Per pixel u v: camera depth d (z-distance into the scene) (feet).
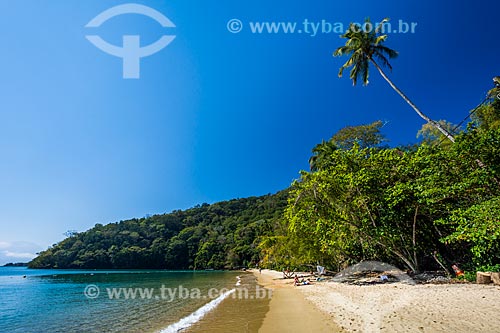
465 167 49.14
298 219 86.28
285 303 56.70
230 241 396.16
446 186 49.32
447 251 69.97
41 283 159.43
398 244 72.90
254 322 41.09
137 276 217.56
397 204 64.69
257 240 347.56
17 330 49.65
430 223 68.23
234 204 552.41
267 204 477.77
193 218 496.23
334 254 102.27
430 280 58.39
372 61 81.66
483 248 41.86
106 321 52.49
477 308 30.07
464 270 56.54
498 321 25.36
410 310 33.55
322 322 35.78
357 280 78.79
